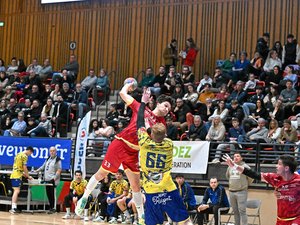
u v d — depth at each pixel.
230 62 21.31
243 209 13.60
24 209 17.94
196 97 19.78
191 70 22.73
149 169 7.57
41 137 18.75
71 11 26.94
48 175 17.62
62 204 18.20
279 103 17.59
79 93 22.02
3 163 18.98
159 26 24.97
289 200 8.09
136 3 25.53
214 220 13.89
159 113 7.96
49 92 22.56
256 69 20.44
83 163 17.53
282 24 22.52
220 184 15.77
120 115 20.39
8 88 23.47
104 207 16.28
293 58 20.44
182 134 18.05
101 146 18.64
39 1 27.67
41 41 27.50
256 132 16.69
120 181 16.00
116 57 25.78
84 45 26.52
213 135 17.06
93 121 19.61
